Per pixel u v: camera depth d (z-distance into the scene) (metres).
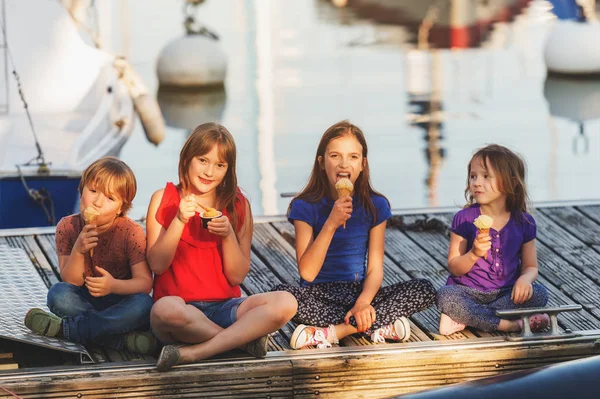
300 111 17.94
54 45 13.09
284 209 12.80
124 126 12.33
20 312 5.53
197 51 19.42
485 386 3.28
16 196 9.93
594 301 6.21
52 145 11.99
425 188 13.87
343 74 20.62
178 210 5.14
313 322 5.47
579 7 21.39
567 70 20.64
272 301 5.15
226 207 5.39
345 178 5.39
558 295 6.31
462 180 14.23
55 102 13.05
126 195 5.36
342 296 5.61
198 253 5.36
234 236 5.30
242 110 18.03
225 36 23.44
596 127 17.19
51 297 5.34
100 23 19.31
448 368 5.29
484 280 5.76
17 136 12.20
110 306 5.34
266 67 21.16
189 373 4.98
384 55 22.38
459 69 21.30
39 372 4.94
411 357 5.24
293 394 5.12
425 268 6.78
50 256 6.71
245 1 26.56
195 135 5.26
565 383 3.26
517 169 5.76
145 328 5.39
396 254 7.01
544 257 6.94
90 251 5.32
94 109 13.16
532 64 21.80
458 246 5.86
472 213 5.86
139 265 5.40
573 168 14.84
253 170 14.56
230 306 5.27
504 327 5.63
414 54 22.53
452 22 24.88
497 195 5.73
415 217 7.67
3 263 6.29
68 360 5.23
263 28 24.39
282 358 5.18
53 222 10.07
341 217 5.33
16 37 12.98
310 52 22.47
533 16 25.81
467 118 17.62
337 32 24.39
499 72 21.14
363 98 18.84
